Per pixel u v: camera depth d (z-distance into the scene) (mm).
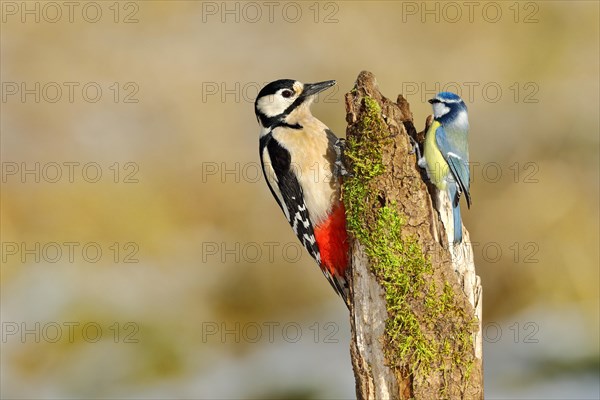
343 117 15742
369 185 6480
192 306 14508
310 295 14891
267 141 8688
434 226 6426
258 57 16859
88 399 12688
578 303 13844
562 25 16062
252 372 13234
